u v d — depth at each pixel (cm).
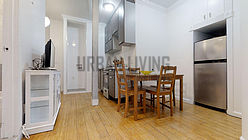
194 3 266
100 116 197
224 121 175
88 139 130
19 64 124
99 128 155
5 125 117
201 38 281
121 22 300
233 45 196
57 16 390
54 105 171
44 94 162
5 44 117
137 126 161
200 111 220
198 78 256
